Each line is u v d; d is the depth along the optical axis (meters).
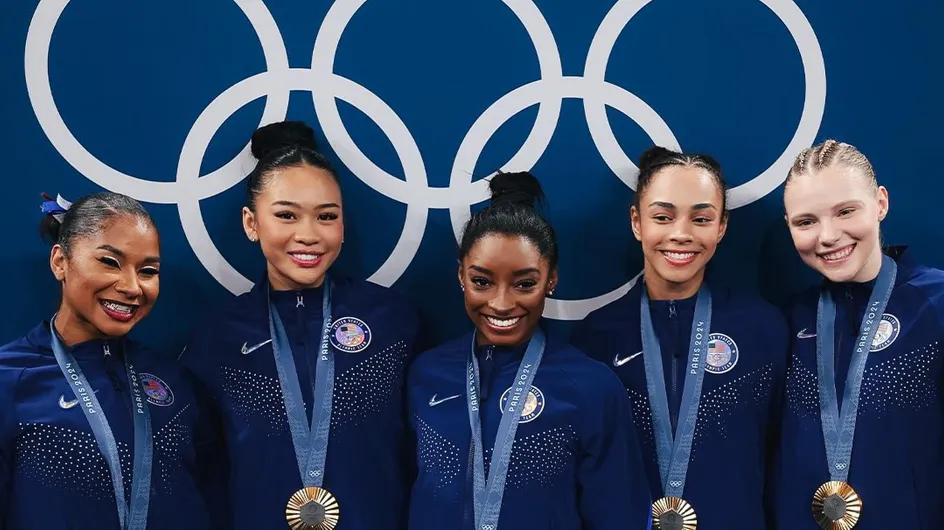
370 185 2.55
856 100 2.55
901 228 2.57
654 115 2.55
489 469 2.05
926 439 2.11
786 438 2.22
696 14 2.52
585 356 2.15
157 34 2.49
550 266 2.12
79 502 1.96
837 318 2.23
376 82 2.53
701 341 2.25
